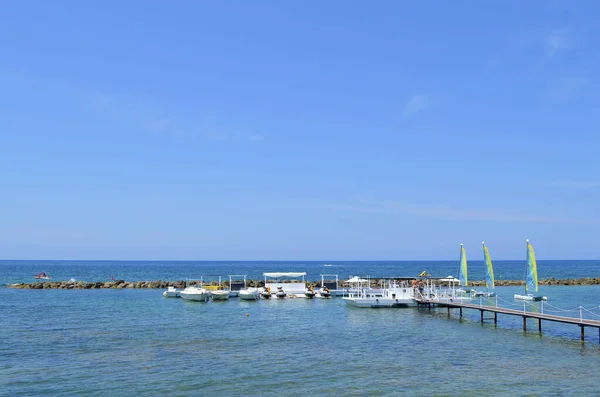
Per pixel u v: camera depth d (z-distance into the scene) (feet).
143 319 199.72
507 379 105.81
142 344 144.05
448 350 136.05
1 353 130.52
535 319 199.31
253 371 112.68
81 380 104.99
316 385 101.81
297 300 284.20
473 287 404.77
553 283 449.89
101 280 510.99
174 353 131.44
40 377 107.14
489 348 138.41
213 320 197.98
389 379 106.11
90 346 140.36
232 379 105.91
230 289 311.68
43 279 513.04
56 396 94.58
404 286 266.77
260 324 186.80
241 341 149.89
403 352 133.59
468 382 103.65
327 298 294.46
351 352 133.59
